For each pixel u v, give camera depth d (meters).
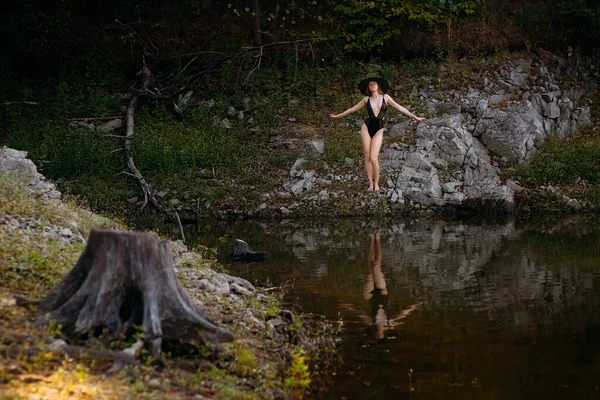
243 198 19.11
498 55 22.67
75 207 12.01
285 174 19.86
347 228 16.94
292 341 7.96
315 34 23.44
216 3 25.08
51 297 6.29
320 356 7.68
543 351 7.89
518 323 8.95
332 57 23.42
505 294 10.40
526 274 11.66
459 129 19.89
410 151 19.80
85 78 22.80
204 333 6.24
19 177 11.43
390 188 19.11
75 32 23.61
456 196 18.86
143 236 6.24
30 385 5.03
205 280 9.11
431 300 10.09
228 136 20.89
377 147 14.02
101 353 5.70
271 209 18.81
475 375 7.18
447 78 22.25
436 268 12.25
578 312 9.38
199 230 16.78
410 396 6.59
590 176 19.20
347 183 19.22
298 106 21.98
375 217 18.53
